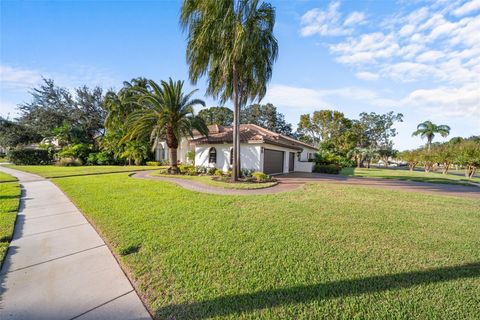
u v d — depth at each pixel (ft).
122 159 96.63
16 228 16.58
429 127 133.18
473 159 68.80
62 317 7.75
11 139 113.39
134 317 7.86
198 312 8.10
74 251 12.93
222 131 83.41
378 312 8.18
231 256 12.35
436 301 8.82
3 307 8.17
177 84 55.93
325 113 148.15
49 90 118.01
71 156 89.56
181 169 60.90
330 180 51.83
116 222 17.72
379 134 172.76
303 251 13.08
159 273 10.63
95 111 122.31
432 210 23.03
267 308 8.34
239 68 40.70
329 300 8.82
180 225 17.20
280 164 70.03
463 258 12.53
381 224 18.20
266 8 38.58
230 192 32.04
